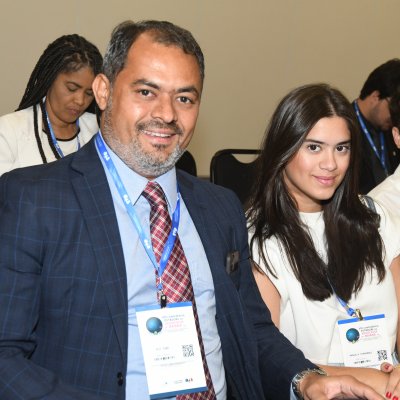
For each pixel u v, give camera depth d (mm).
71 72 2662
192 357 1393
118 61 1387
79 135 2846
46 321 1308
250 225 1885
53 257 1300
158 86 1354
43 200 1319
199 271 1488
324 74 4883
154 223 1453
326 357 1782
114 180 1435
